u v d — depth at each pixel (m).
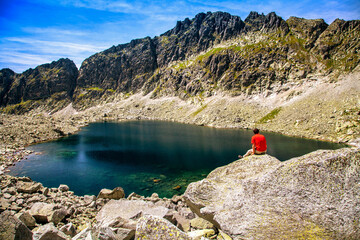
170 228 6.98
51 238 9.95
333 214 6.91
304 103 127.19
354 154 7.37
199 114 169.38
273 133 107.62
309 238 6.89
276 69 166.50
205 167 53.09
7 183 26.62
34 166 53.53
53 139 94.19
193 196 10.67
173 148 74.94
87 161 58.38
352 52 139.25
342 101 109.69
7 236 7.99
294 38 179.62
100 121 190.38
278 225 7.57
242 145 79.62
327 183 7.36
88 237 10.04
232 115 149.88
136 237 7.07
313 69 149.25
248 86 172.75
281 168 8.45
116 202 18.28
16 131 88.44
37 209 16.17
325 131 93.75
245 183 9.20
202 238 9.16
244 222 8.27
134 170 50.53
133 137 99.25
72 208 18.86
